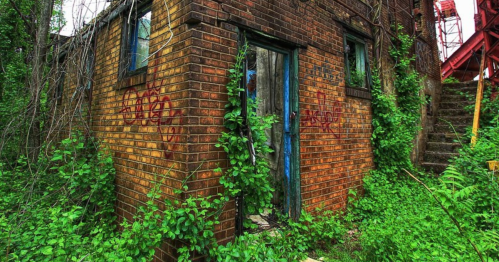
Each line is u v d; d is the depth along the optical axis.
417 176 5.99
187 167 2.55
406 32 7.43
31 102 3.99
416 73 6.84
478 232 2.54
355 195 4.38
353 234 3.57
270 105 4.94
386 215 3.66
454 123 7.75
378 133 5.25
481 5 7.11
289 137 3.80
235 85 2.84
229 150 2.82
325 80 4.21
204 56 2.73
